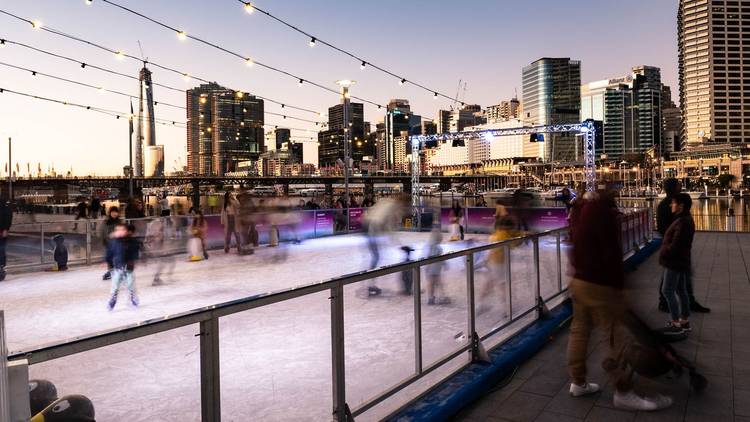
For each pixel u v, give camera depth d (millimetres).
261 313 4062
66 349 1924
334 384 3318
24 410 1779
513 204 9180
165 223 14469
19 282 10719
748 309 7188
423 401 4004
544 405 4137
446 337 4527
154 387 3824
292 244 17781
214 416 2539
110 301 8031
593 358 5191
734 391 4301
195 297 8883
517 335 5746
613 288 4043
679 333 5734
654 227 19609
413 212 25016
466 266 4832
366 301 4742
